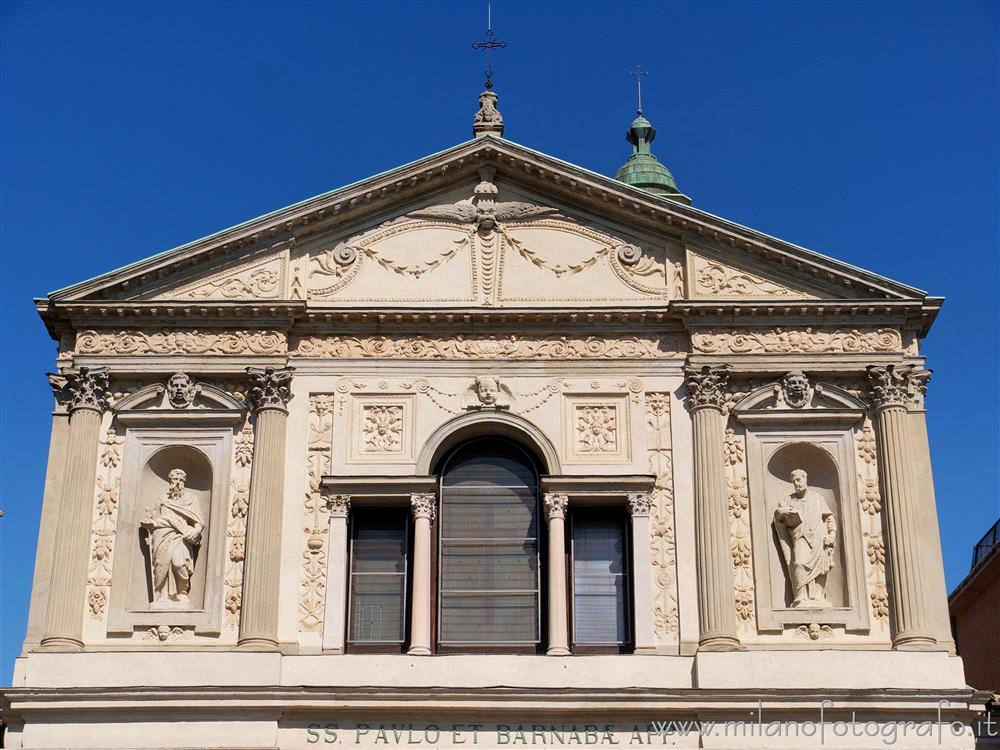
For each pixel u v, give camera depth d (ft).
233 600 110.93
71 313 118.21
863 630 110.42
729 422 117.08
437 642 112.57
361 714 106.11
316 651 109.70
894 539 111.96
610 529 116.26
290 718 106.01
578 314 119.14
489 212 123.03
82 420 115.24
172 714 105.50
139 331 118.52
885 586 111.86
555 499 114.32
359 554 115.24
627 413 117.19
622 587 114.21
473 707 105.91
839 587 112.57
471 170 124.26
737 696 105.91
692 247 121.49
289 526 113.29
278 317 118.52
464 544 115.75
